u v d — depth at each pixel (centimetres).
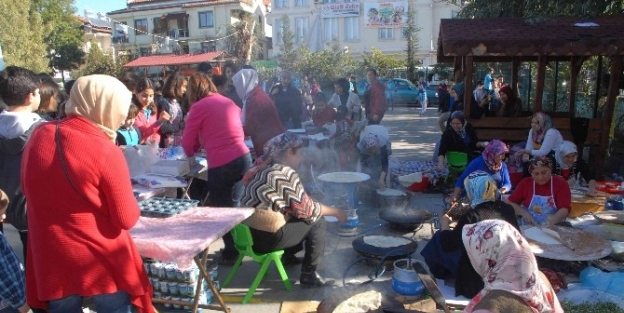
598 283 355
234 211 335
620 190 557
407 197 589
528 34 707
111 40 4534
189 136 424
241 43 3453
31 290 237
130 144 501
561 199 420
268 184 360
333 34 3812
